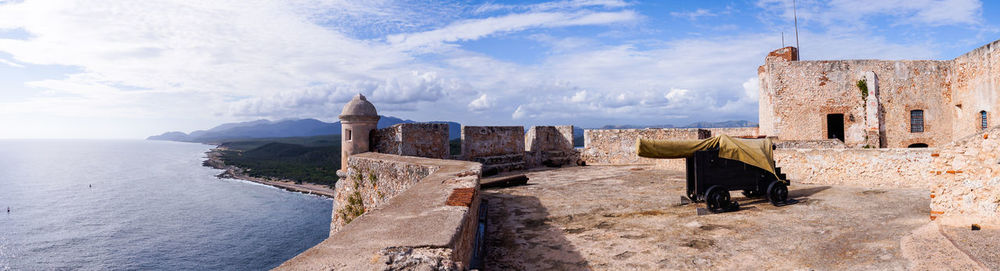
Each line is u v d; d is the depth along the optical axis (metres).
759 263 4.55
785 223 6.27
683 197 8.09
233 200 94.50
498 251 5.19
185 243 64.56
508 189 10.34
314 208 83.19
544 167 17.41
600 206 7.91
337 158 180.50
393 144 13.19
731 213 7.11
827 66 19.61
